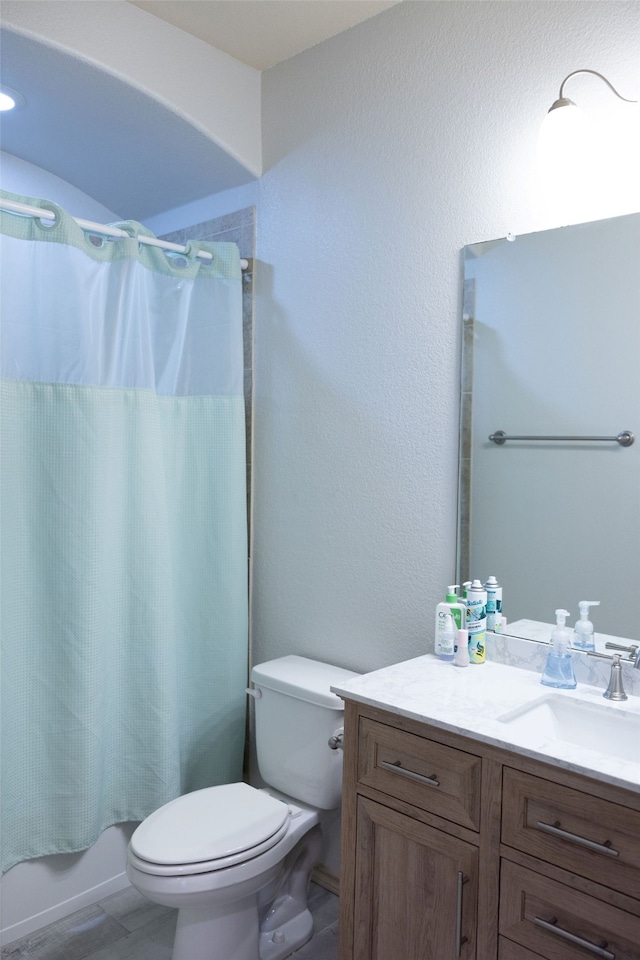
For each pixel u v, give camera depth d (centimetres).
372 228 222
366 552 227
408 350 214
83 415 211
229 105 242
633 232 168
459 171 200
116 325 220
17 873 212
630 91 168
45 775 215
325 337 237
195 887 173
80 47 200
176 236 288
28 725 212
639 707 158
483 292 194
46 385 209
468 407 198
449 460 205
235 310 251
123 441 226
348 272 229
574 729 163
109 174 270
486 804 145
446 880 153
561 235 180
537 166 184
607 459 174
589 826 131
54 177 278
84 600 212
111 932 215
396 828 162
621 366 171
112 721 230
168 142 242
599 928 130
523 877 140
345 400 231
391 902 163
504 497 192
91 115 230
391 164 216
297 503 248
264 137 253
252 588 265
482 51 194
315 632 243
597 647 176
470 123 197
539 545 186
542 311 183
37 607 213
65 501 211
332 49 230
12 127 241
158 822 190
